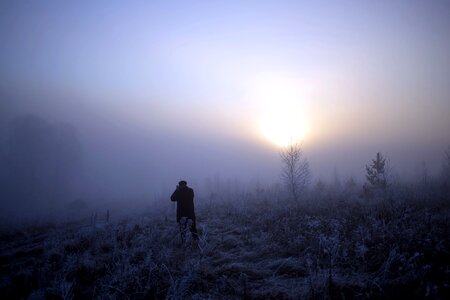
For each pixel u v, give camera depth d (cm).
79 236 1084
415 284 412
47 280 630
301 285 475
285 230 820
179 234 927
